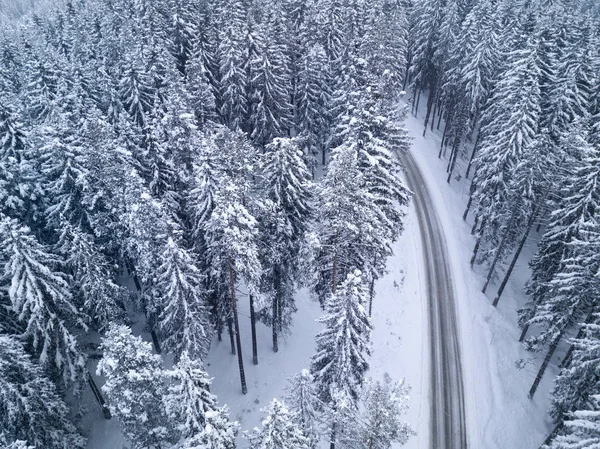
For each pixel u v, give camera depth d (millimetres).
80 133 32812
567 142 29062
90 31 58000
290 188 24078
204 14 52812
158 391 20078
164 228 24062
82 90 41812
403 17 55594
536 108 34562
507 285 39469
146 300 28406
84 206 30766
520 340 33781
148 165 32156
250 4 60000
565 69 40281
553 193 31219
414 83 61812
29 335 24766
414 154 54031
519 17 52000
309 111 43969
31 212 31422
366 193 23062
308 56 42781
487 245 41125
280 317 30016
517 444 26672
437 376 30094
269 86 40375
